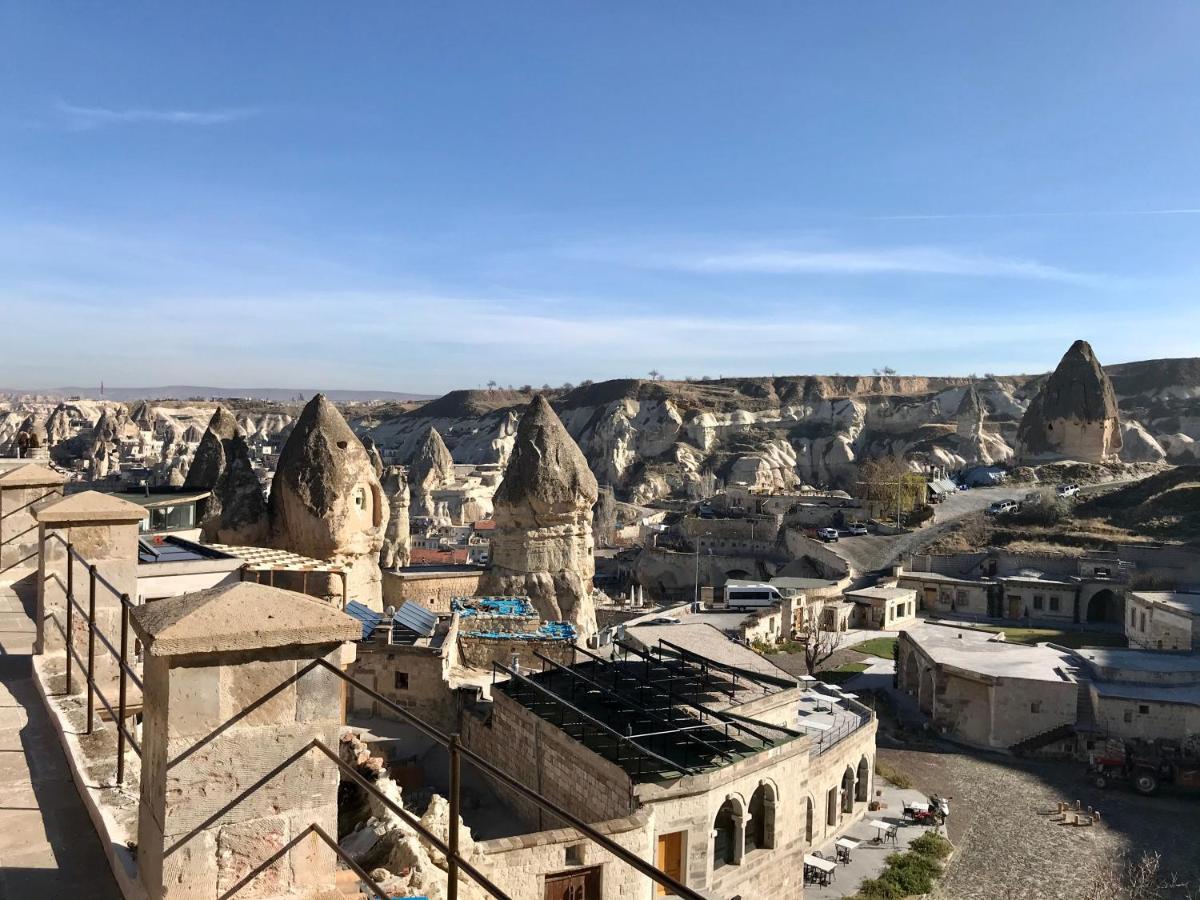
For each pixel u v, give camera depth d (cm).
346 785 1877
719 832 2555
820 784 3409
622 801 2339
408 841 1620
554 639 3888
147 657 760
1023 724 4641
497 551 4938
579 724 2694
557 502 4841
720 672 3412
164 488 4772
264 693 733
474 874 551
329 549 3984
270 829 735
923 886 3188
